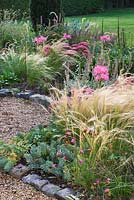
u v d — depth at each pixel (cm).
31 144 391
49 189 336
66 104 402
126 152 347
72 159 357
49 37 766
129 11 2225
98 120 358
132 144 341
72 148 365
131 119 362
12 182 354
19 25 894
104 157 344
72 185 336
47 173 357
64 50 658
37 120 478
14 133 440
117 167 333
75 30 771
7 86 597
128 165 338
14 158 374
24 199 329
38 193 337
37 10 898
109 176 329
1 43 811
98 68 449
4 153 387
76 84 477
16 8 1756
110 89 410
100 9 2227
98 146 346
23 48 685
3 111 506
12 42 812
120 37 788
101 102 381
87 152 350
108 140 344
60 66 638
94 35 747
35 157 369
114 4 2453
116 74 562
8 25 869
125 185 319
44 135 399
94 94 396
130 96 387
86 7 2148
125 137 351
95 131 346
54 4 891
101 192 322
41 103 530
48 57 638
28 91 576
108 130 358
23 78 612
